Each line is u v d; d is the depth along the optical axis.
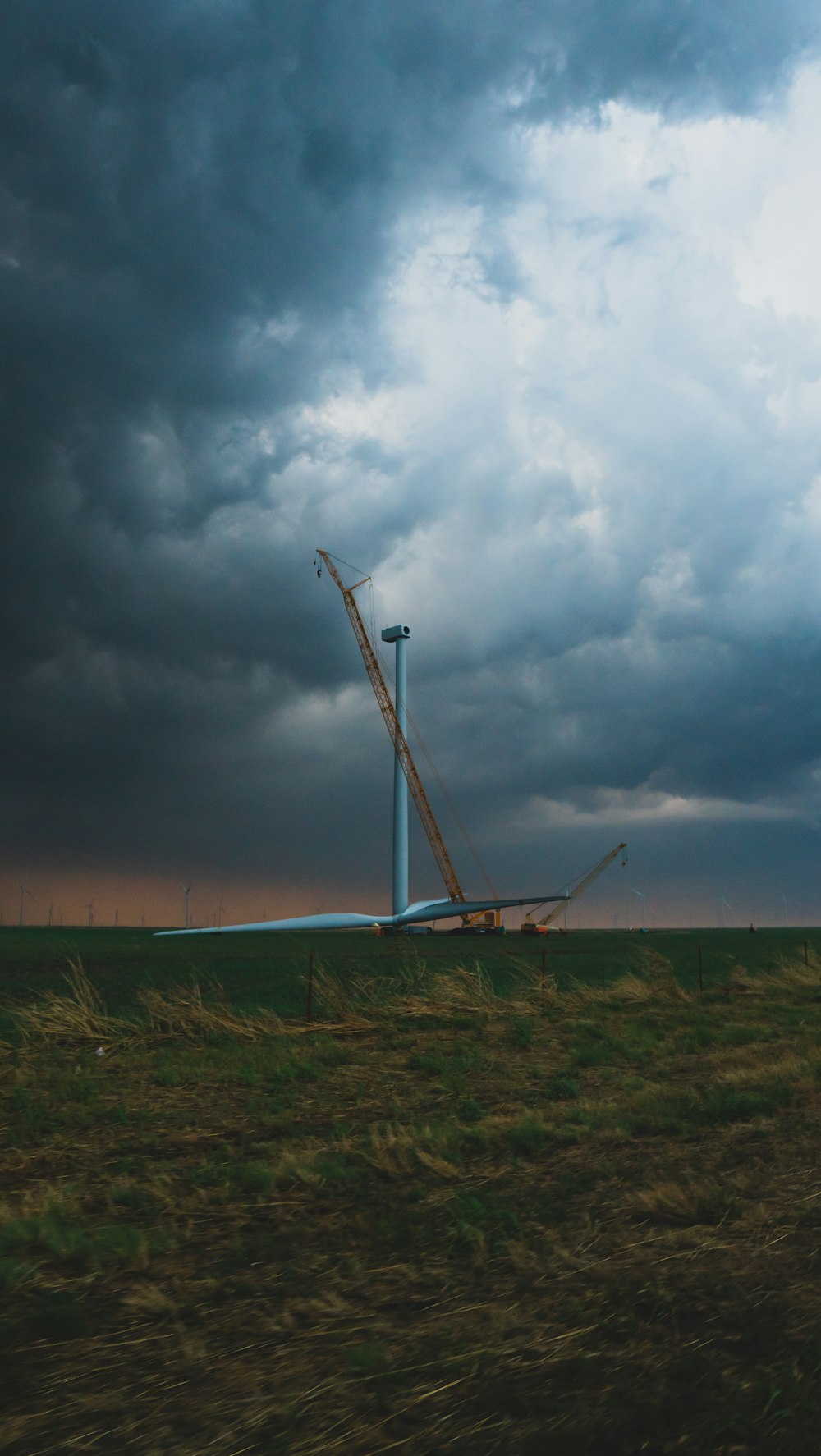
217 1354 4.41
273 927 156.00
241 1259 5.82
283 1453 3.48
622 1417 3.67
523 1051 16.31
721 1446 3.46
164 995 25.31
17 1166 8.52
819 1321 4.57
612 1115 10.12
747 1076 12.11
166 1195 7.36
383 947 95.94
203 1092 12.51
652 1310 4.79
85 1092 12.27
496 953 79.06
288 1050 16.45
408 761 177.25
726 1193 6.89
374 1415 3.76
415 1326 4.70
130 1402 3.92
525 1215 6.64
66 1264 5.82
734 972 32.91
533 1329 4.60
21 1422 3.75
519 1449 3.46
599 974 42.97
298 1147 8.99
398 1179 7.76
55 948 85.69
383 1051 16.50
